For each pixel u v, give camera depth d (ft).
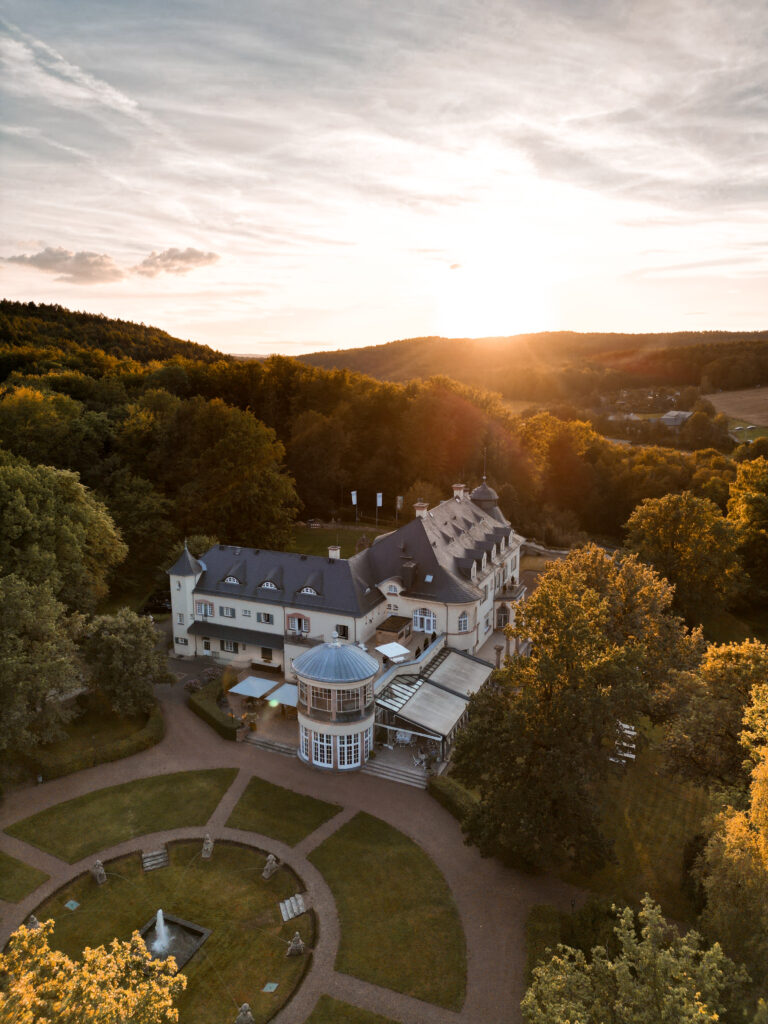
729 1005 87.25
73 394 436.35
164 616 284.41
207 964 126.41
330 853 154.30
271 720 209.87
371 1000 119.34
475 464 432.66
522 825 134.21
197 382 474.90
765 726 115.24
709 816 124.26
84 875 147.64
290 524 343.05
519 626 161.99
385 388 470.80
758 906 98.58
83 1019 74.95
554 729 139.54
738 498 361.51
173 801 171.53
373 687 187.21
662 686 181.27
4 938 130.52
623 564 216.74
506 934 133.39
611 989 89.81
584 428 517.55
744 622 332.80
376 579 239.91
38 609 183.62
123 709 199.21
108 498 321.52
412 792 176.55
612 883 146.82
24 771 179.32
